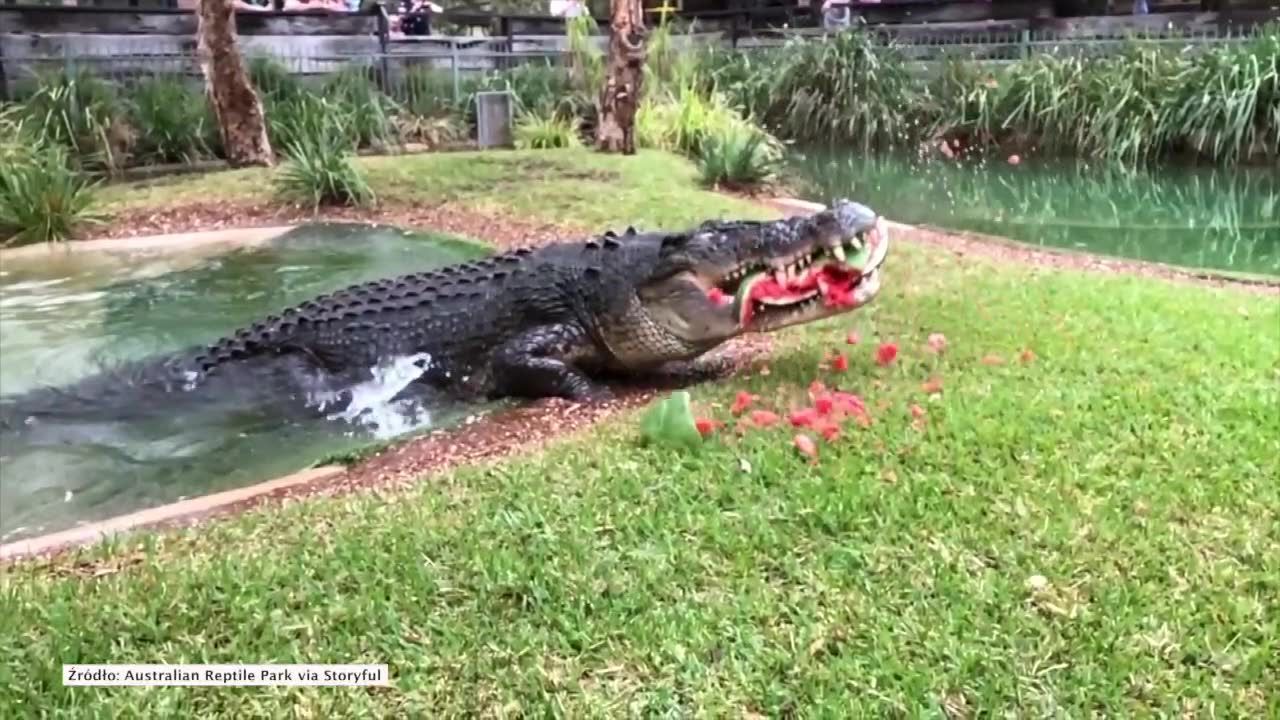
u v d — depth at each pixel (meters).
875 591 2.93
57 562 3.34
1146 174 13.84
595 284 4.93
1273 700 2.45
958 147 16.05
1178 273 7.24
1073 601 2.86
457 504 3.58
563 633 2.79
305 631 2.83
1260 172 13.71
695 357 5.01
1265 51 14.19
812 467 3.71
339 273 7.86
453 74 15.94
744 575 3.04
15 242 9.03
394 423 4.83
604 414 4.60
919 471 3.67
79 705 2.55
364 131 13.99
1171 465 3.65
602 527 3.35
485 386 5.08
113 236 9.40
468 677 2.63
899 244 8.07
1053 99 15.09
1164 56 15.11
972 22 19.25
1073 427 4.01
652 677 2.61
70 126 11.86
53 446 4.69
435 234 9.06
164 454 4.57
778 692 2.52
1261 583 2.91
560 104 15.48
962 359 4.96
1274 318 5.64
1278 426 3.95
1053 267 7.31
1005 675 2.56
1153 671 2.57
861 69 16.30
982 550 3.13
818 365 4.95
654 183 10.89
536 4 28.39
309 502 3.71
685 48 17.98
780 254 4.62
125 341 6.27
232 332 6.43
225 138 12.62
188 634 2.84
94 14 14.48
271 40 16.00
